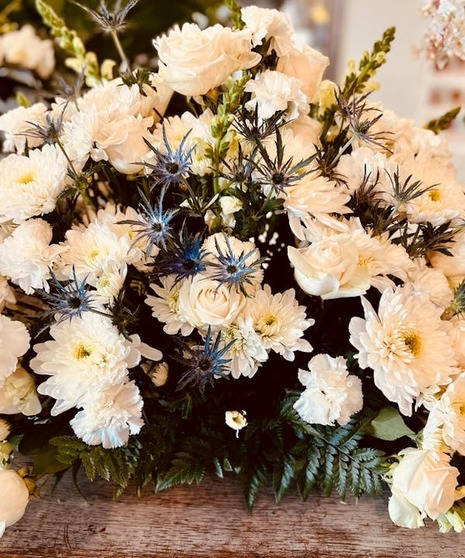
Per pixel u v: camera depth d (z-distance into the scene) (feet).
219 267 1.51
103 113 1.69
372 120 1.84
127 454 1.72
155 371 1.73
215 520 1.73
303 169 1.66
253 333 1.56
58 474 1.75
